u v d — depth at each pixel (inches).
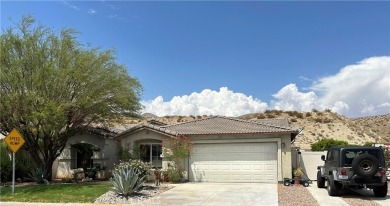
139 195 668.7
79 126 922.1
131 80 887.1
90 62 824.9
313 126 2426.2
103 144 1023.6
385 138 2463.1
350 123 2593.5
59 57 809.5
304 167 924.0
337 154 650.2
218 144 909.8
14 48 797.2
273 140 874.1
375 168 618.2
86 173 994.1
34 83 767.1
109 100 859.4
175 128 968.9
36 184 831.7
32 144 885.8
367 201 600.1
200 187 785.6
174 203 597.6
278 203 585.0
